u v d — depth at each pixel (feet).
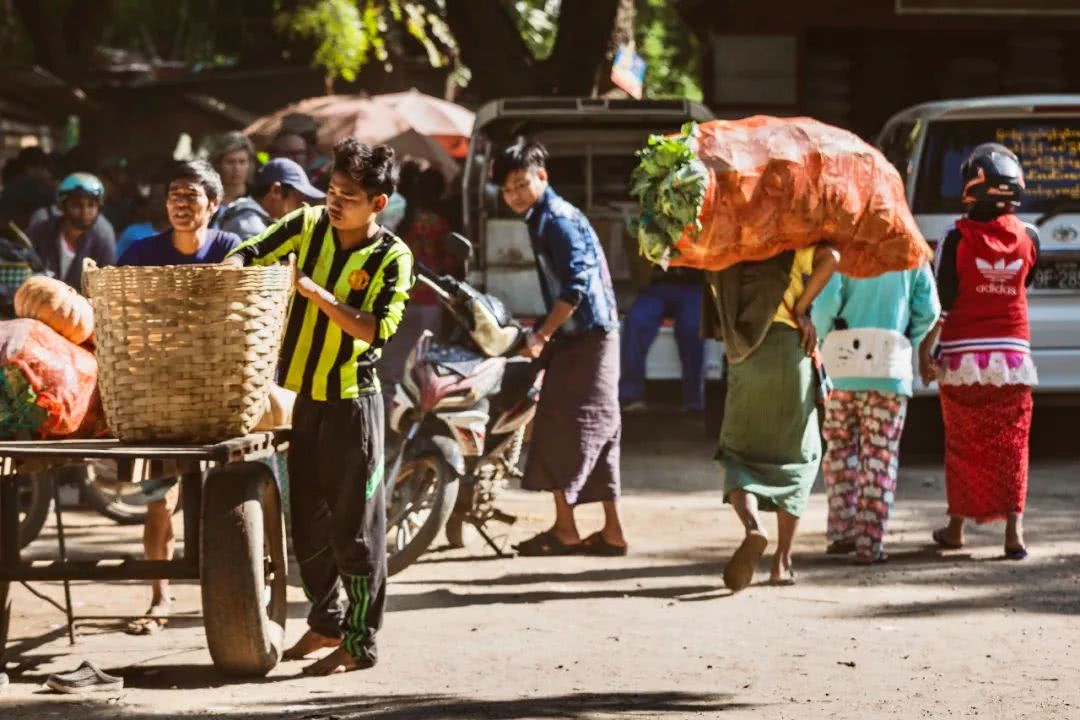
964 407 44.50
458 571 43.39
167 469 29.73
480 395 42.45
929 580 41.65
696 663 32.81
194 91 154.81
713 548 46.55
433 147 113.70
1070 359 59.47
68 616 34.94
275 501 32.58
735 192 38.50
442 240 71.31
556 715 28.48
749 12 97.55
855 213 39.24
